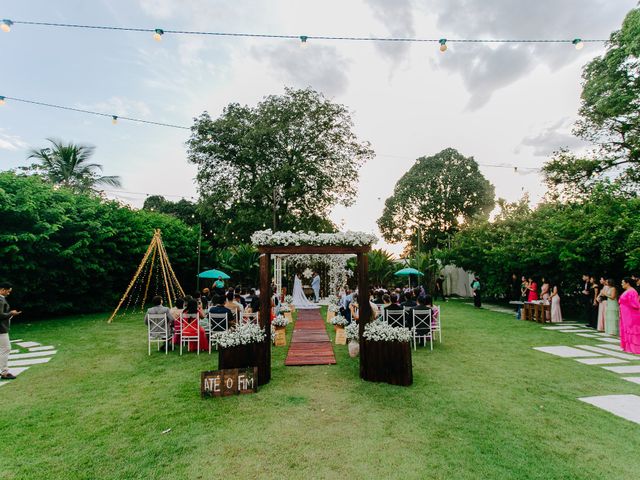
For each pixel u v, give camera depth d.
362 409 4.50
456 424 4.04
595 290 10.40
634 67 12.38
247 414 4.38
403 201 34.81
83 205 13.57
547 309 11.41
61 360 7.04
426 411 4.42
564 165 15.34
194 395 5.07
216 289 16.47
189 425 4.08
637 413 4.32
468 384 5.44
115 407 4.64
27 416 4.36
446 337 9.14
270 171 21.89
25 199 11.16
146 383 5.62
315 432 3.88
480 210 31.75
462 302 18.89
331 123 23.62
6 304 5.90
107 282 14.72
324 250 6.00
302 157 22.80
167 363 6.84
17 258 10.86
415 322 7.82
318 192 23.41
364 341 5.77
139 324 11.45
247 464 3.27
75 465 3.27
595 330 10.00
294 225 23.81
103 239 14.03
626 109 12.86
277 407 4.60
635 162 14.09
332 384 5.53
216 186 23.27
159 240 13.88
